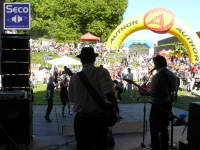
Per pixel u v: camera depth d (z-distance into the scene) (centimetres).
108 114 358
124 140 670
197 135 473
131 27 2658
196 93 1953
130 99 1638
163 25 2572
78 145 368
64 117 1085
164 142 517
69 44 5356
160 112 501
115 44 2709
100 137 364
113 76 2603
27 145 560
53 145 634
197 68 2666
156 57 511
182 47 3634
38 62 3944
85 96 359
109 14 5431
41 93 1856
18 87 627
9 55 621
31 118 622
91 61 372
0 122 541
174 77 512
